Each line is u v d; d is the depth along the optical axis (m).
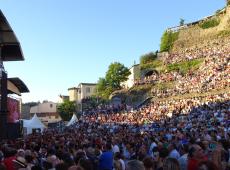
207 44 91.25
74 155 14.57
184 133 22.19
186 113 56.62
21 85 34.62
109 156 14.62
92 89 135.75
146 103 78.69
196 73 78.75
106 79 112.81
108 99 100.00
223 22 93.50
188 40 98.88
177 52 95.56
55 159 12.69
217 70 71.50
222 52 80.56
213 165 8.05
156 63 97.56
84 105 106.75
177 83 79.25
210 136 19.19
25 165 12.09
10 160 12.09
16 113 34.25
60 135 31.59
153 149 14.23
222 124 33.84
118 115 71.88
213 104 55.00
